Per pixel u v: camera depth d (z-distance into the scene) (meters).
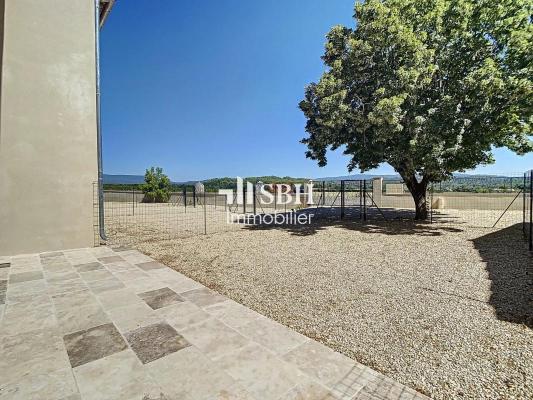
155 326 2.61
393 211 14.66
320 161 11.34
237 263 5.15
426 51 7.96
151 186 23.27
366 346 2.39
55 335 2.43
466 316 2.94
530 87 7.31
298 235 8.14
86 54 6.05
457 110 8.04
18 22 5.32
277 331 2.53
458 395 1.79
